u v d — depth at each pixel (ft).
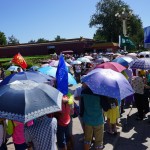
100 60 49.96
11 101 11.91
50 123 13.20
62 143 18.21
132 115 32.19
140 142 24.14
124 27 101.76
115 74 17.63
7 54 195.52
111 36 274.57
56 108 12.23
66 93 17.99
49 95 12.55
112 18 266.77
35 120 13.20
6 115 11.58
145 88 29.55
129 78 32.14
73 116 20.53
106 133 25.55
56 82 18.10
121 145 23.56
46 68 23.73
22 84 13.07
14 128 16.92
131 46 101.50
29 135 13.35
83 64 58.95
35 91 12.41
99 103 18.26
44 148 13.08
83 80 17.57
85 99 18.49
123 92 16.75
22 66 34.65
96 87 16.78
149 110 33.45
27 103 11.78
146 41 39.83
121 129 26.89
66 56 93.25
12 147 22.62
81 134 25.57
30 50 191.21
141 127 28.02
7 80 18.66
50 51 186.60
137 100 29.89
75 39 187.11
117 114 24.77
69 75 20.65
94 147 21.15
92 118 18.43
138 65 28.09
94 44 184.14
